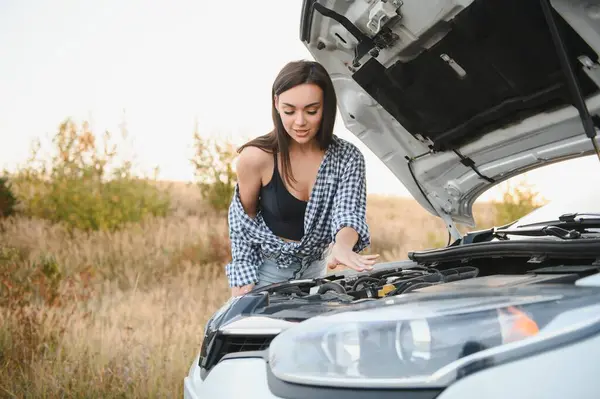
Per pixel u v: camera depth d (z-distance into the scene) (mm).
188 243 7922
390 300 1516
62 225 8945
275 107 2287
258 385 1449
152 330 4344
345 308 1539
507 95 2205
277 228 2535
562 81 2002
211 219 9414
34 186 9523
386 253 7910
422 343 1291
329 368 1343
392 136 2803
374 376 1288
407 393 1245
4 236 7922
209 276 6754
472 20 1994
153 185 9789
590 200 2443
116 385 3412
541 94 2100
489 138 2484
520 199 6820
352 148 2379
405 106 2520
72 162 9305
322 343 1383
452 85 2307
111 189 9188
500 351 1229
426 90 2396
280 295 2006
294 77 2109
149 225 8906
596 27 1678
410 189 3049
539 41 1916
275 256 2484
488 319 1301
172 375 3564
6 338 4031
